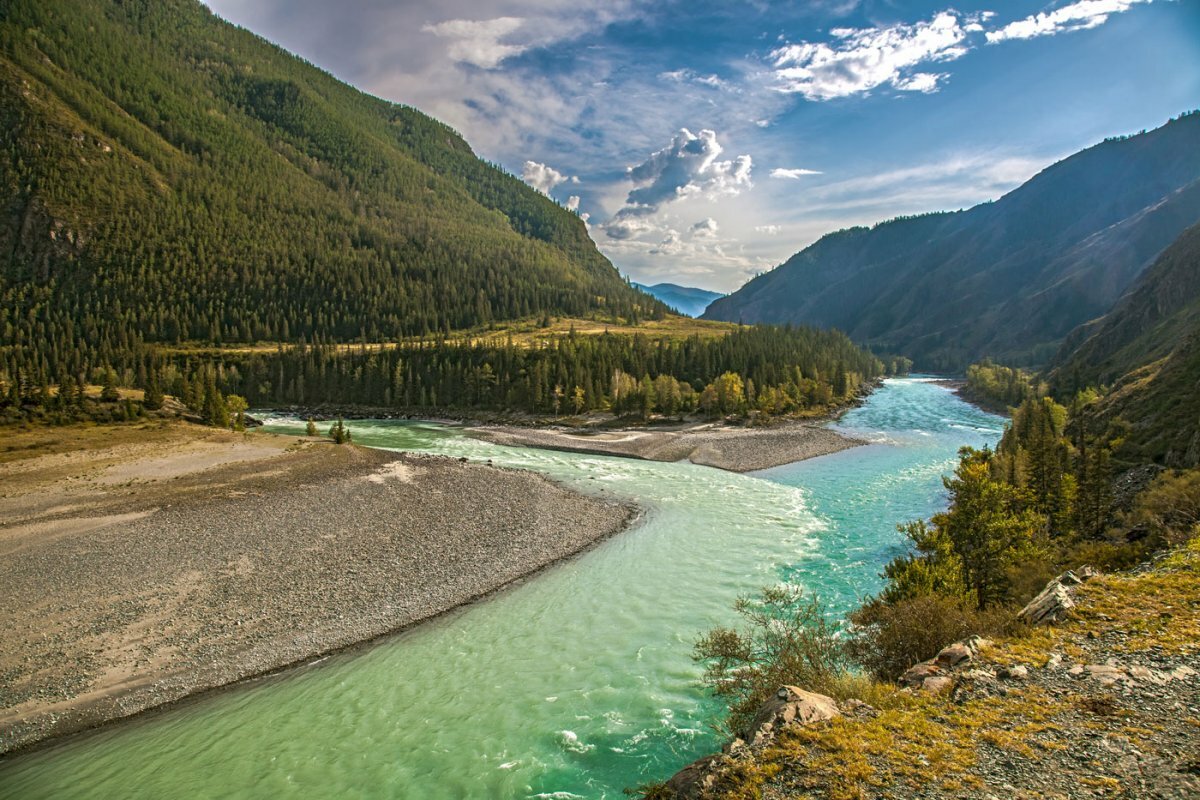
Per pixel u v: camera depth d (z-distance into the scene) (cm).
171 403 8919
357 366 14412
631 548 4019
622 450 8162
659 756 1869
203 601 3050
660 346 14338
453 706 2217
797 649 1892
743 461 7381
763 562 3684
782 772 1179
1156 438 4331
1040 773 1084
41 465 5753
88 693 2334
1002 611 2041
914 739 1239
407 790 1775
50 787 1873
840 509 4988
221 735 2098
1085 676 1416
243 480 5350
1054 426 6397
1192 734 1140
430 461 6625
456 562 3681
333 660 2612
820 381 13162
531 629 2844
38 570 3322
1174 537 2414
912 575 2389
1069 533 3462
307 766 1914
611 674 2395
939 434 9506
